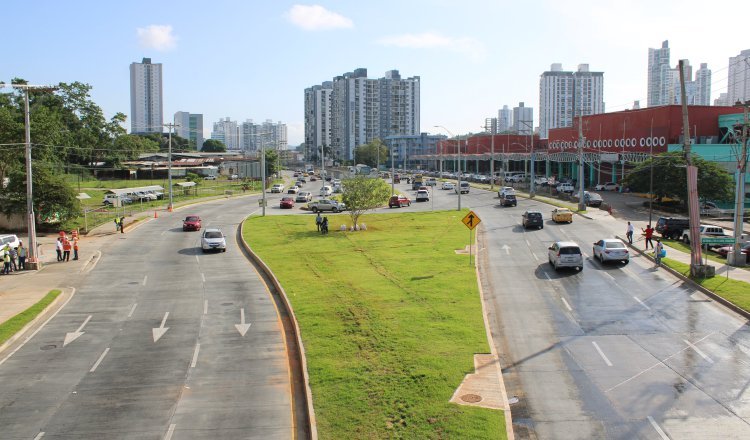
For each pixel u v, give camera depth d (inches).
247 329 981.2
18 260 1603.1
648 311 1075.3
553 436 605.3
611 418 643.5
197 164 6427.2
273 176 6092.5
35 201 2260.1
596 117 4227.4
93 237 2204.7
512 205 3021.7
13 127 2413.9
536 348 875.4
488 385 695.1
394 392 674.8
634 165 3814.0
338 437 577.6
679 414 649.6
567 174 5236.2
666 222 2010.3
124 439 603.5
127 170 5447.8
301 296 1146.0
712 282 1264.8
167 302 1192.2
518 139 5989.2
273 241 1963.6
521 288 1266.0
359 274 1339.8
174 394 719.7
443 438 570.3
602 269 1470.2
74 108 4355.3
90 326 1029.2
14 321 1045.2
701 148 3161.9
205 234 1883.6
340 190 4197.8
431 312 994.1
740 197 1465.3
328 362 773.3
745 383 730.8
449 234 2062.0
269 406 680.4
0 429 629.0
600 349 867.4
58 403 697.0
